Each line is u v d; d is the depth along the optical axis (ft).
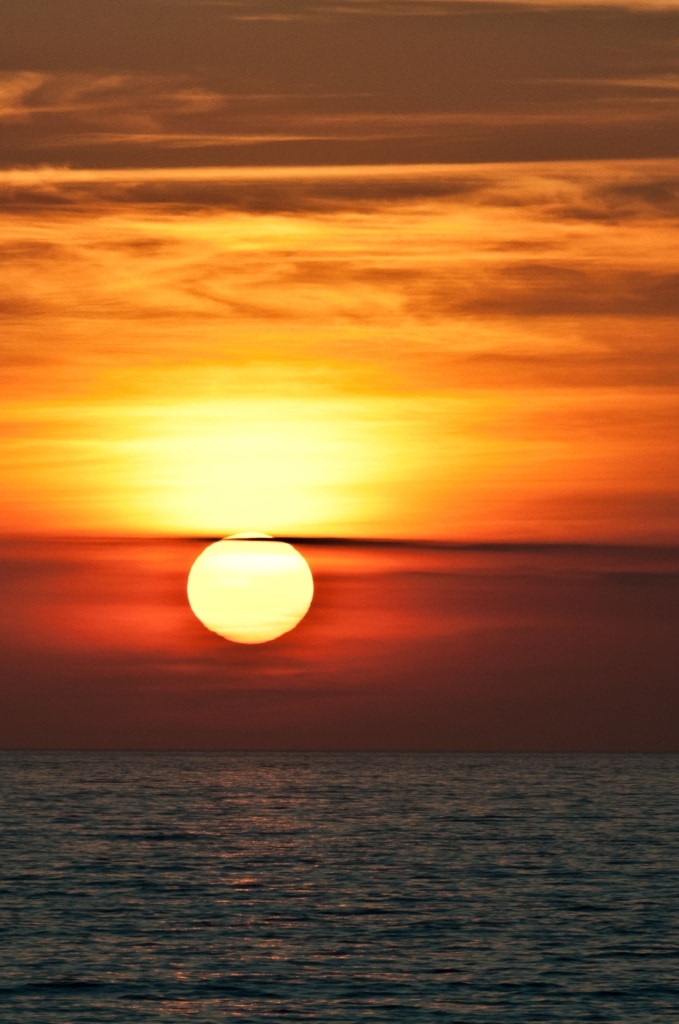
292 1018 473.67
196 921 654.53
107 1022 468.34
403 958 565.12
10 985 515.09
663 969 545.03
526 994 505.66
